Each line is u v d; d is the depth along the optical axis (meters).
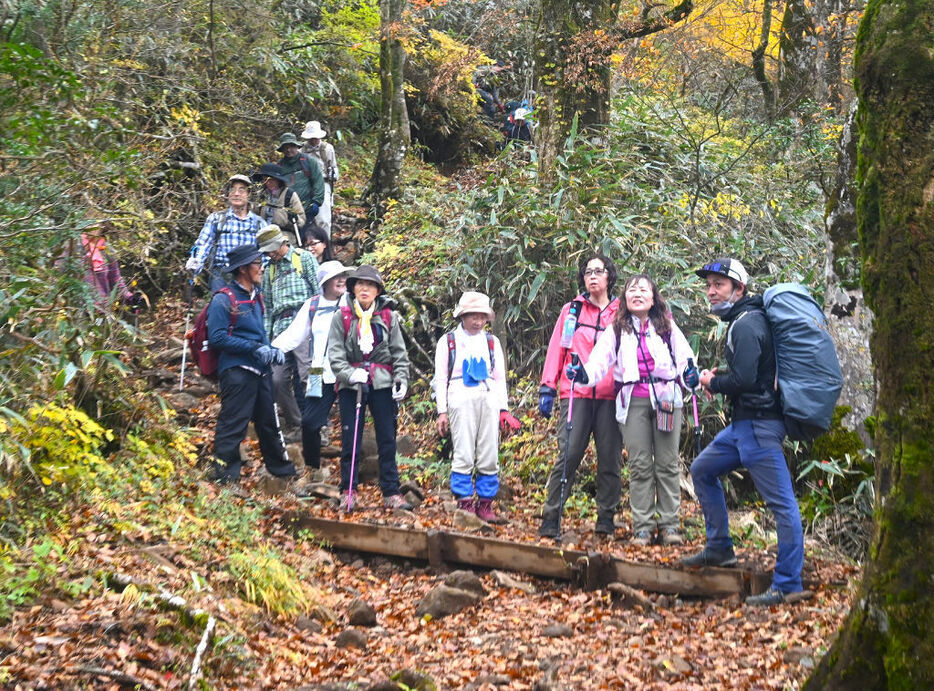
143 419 6.50
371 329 7.03
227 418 6.76
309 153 11.44
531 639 4.93
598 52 10.19
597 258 6.91
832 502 6.57
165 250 9.47
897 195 3.04
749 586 5.48
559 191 9.25
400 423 9.10
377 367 7.04
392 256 10.54
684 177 10.66
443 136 16.62
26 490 4.75
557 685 4.12
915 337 2.96
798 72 13.36
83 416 5.00
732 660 4.45
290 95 14.66
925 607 2.86
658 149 10.77
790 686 3.93
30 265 5.27
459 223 9.94
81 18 7.48
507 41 17.61
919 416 2.95
